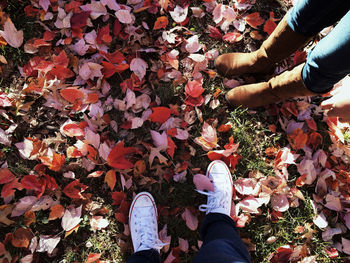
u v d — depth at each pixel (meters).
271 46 1.40
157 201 1.63
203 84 1.75
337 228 1.66
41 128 1.59
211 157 1.66
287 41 1.31
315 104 1.78
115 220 1.58
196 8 1.78
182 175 1.63
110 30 1.72
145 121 1.67
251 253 1.63
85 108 1.58
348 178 1.66
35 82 1.58
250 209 1.60
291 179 1.71
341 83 1.76
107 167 1.60
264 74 1.77
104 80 1.61
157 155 1.53
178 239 1.60
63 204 1.53
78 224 1.49
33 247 1.46
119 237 1.57
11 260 1.43
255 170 1.70
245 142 1.72
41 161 1.54
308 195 1.70
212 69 1.77
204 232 1.48
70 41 1.62
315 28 1.19
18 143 1.50
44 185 1.46
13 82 1.59
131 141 1.64
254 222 1.65
